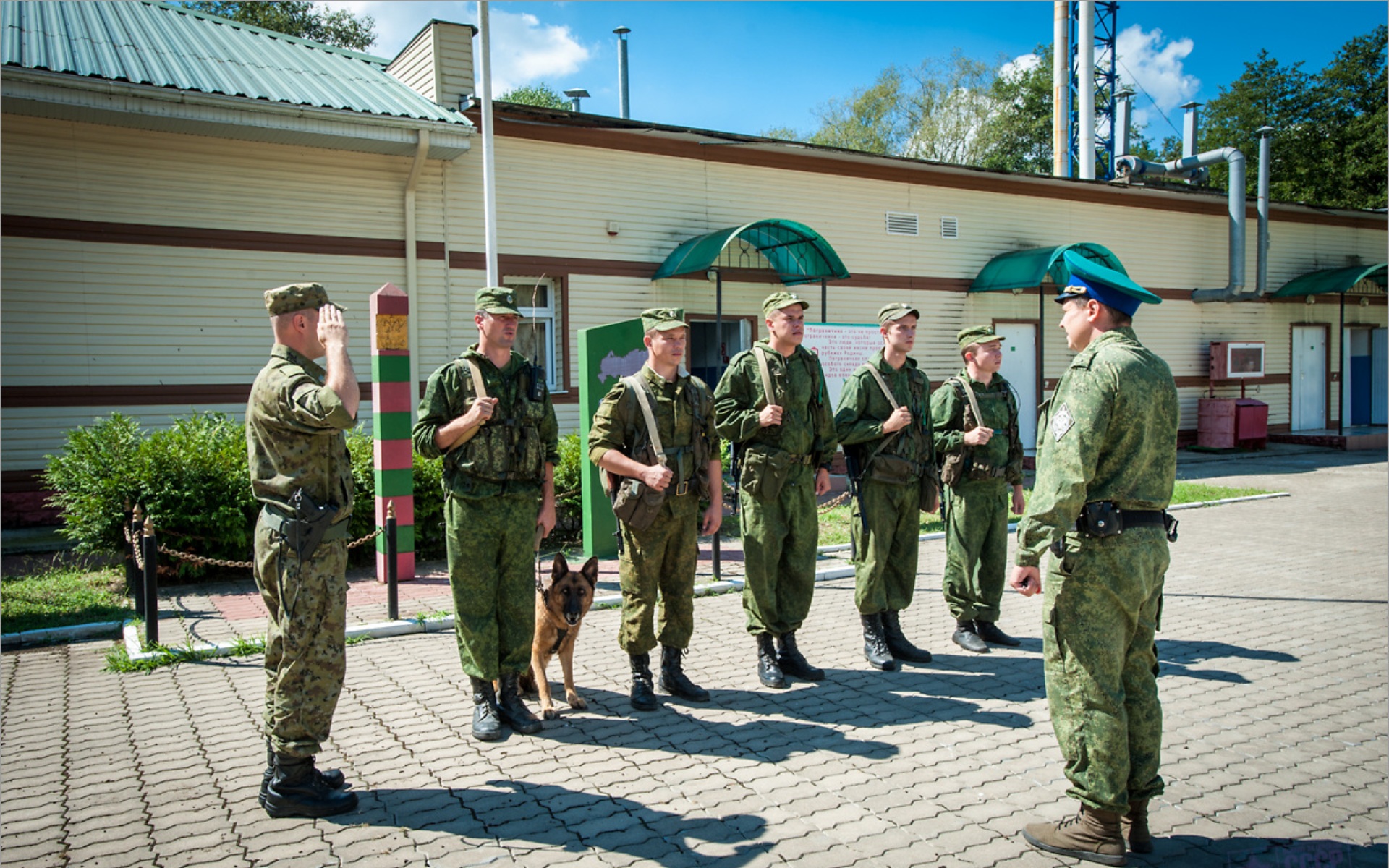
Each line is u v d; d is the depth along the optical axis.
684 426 4.67
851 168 15.76
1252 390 21.58
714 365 15.04
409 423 7.67
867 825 3.30
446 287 12.16
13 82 8.79
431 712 4.61
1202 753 3.96
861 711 4.58
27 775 3.84
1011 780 3.70
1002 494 5.76
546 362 13.18
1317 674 5.12
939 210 16.78
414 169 11.41
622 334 8.83
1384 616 6.48
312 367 3.55
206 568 7.79
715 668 5.38
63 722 4.50
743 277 14.71
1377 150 31.88
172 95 9.50
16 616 6.44
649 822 3.35
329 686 3.41
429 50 12.18
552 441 4.62
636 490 4.40
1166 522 3.10
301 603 3.32
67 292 9.93
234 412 10.85
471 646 4.23
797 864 3.02
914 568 5.55
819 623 6.50
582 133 13.13
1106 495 3.02
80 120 9.81
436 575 7.93
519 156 12.65
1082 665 3.02
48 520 9.92
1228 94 36.41
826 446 5.12
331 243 11.38
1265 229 19.88
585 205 13.21
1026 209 17.88
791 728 4.34
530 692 4.92
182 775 3.85
